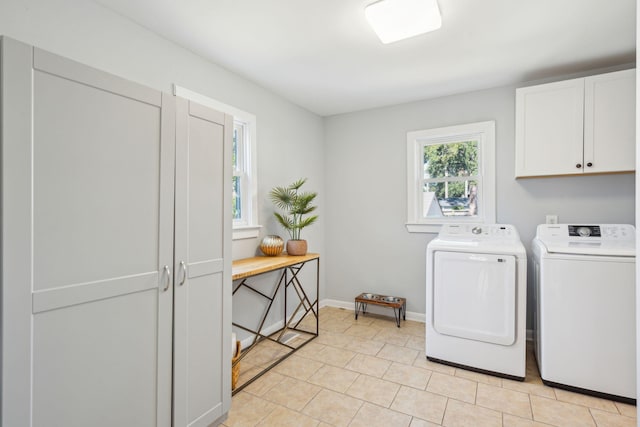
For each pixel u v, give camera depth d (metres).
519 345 2.15
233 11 1.82
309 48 2.25
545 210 2.79
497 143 2.97
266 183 2.99
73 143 1.13
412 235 3.40
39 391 1.07
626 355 1.88
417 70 2.61
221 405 1.71
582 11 1.82
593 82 2.36
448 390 2.05
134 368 1.33
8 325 0.99
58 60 1.09
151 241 1.38
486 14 1.85
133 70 1.91
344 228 3.79
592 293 1.95
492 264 2.22
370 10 1.77
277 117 3.14
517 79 2.79
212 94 2.44
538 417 1.77
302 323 3.29
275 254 2.79
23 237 1.02
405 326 3.20
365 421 1.75
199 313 1.59
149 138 1.36
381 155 3.54
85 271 1.17
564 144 2.45
